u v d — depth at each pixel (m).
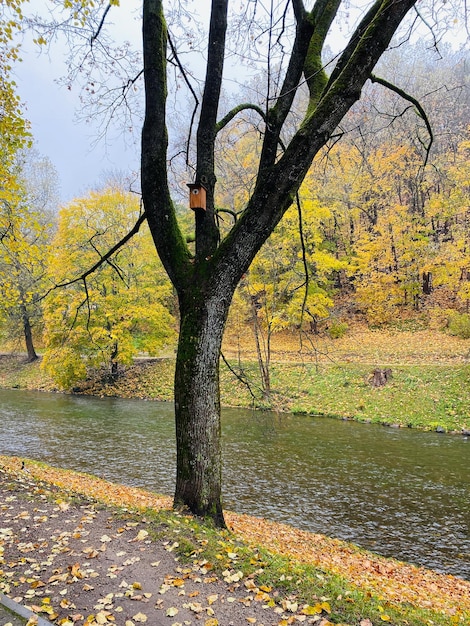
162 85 5.45
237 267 5.28
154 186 5.54
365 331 24.03
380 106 16.50
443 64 21.42
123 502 7.34
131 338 22.50
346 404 16.84
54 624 3.05
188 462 5.37
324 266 18.50
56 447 13.12
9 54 6.44
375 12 4.93
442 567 6.40
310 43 5.72
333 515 8.23
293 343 24.78
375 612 3.34
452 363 17.64
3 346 33.75
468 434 13.46
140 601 3.42
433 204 19.08
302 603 3.42
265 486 9.70
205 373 5.35
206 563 4.01
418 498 8.91
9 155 7.67
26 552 4.27
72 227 19.77
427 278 24.80
